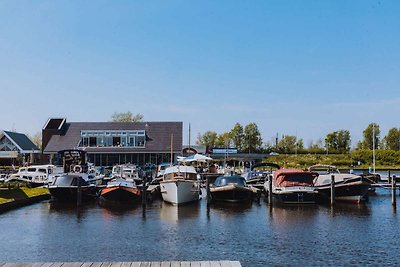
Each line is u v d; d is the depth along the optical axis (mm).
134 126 79688
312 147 117438
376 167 86875
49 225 25922
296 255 19000
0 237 22656
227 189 35062
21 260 18312
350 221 27234
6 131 79250
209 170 61656
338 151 109562
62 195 36156
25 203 34938
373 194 42781
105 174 56625
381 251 19703
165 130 79000
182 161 56531
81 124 80250
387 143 112625
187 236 22859
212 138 121125
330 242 21469
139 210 32156
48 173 48062
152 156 75188
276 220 27656
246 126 116125
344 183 35625
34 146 87188
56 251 19734
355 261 18047
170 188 34719
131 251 19703
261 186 42500
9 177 47469
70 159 49406
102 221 27359
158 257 18719
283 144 116875
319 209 32312
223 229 24703
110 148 75438
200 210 32094
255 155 99000
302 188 34844
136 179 48438
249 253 19344
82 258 18594
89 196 37625
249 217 28828
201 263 13297
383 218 28359
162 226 25641
